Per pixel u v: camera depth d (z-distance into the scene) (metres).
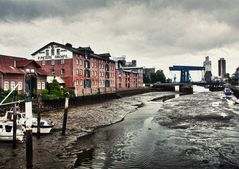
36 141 22.75
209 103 58.09
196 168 16.17
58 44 65.31
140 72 127.62
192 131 26.98
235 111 42.31
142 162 17.45
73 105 51.28
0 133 21.42
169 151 19.92
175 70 135.75
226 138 23.61
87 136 25.39
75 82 65.12
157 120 34.62
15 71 46.19
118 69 96.88
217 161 17.38
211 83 142.75
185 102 62.19
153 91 125.81
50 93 50.53
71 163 17.11
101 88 80.00
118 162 17.52
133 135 25.80
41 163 17.02
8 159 17.59
